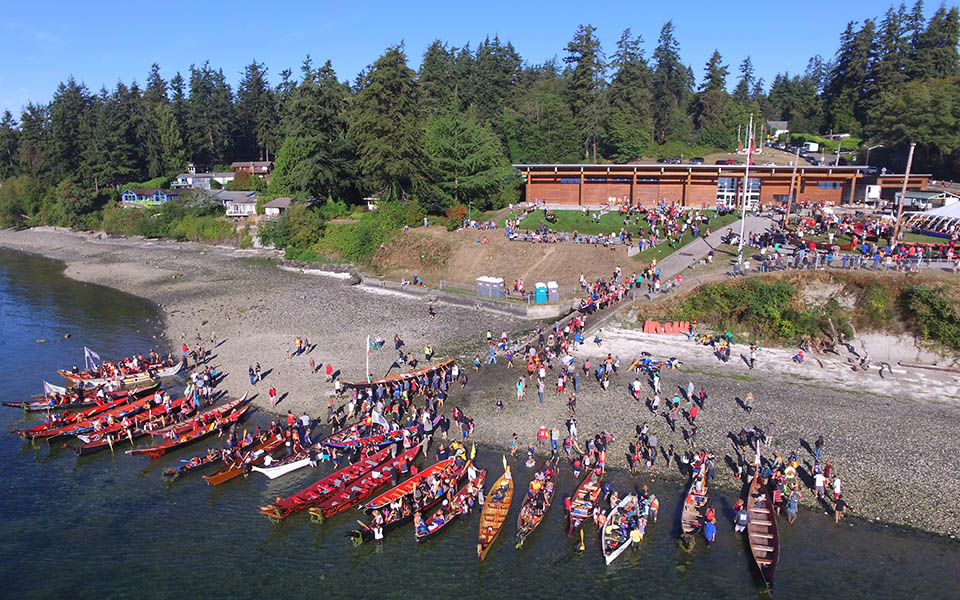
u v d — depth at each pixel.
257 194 121.94
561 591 24.75
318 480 33.41
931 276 45.50
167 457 36.16
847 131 131.75
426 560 26.88
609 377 42.41
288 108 93.19
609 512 28.88
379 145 81.19
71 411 42.19
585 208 83.88
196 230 112.25
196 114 151.75
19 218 143.50
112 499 31.97
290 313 61.97
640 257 63.84
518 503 30.20
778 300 48.16
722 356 45.38
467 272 70.25
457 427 37.31
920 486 29.75
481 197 89.88
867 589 24.00
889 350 45.62
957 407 36.97
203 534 28.98
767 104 172.12
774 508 28.44
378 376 45.09
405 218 82.75
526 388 41.56
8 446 37.88
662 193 86.31
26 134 153.12
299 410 40.72
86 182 135.38
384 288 69.88
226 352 51.69
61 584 25.62
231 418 38.88
